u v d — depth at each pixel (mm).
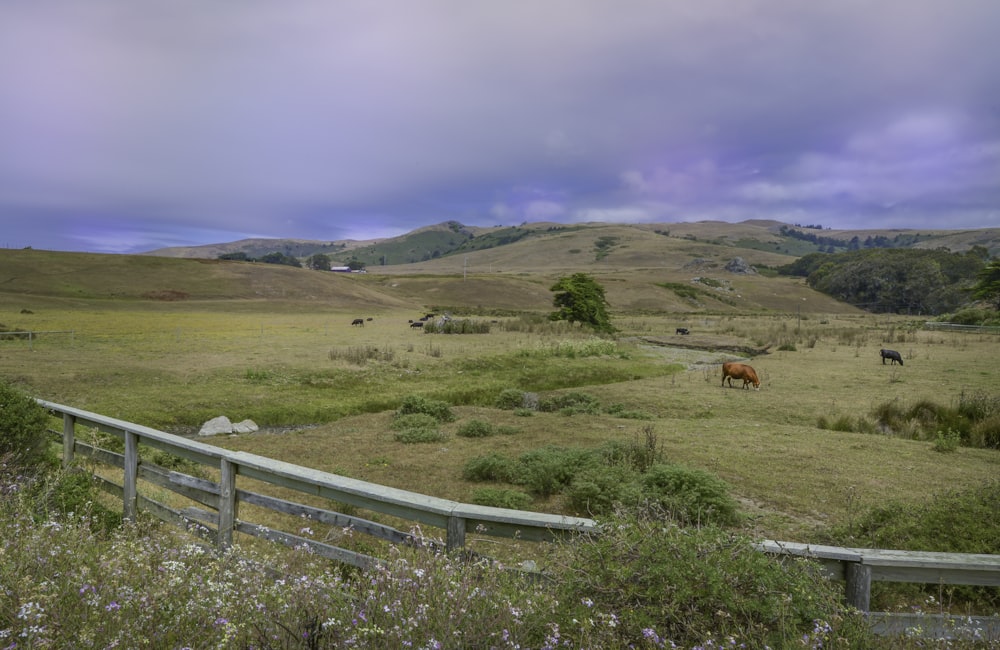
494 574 2609
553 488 9805
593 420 17047
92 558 2719
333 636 2100
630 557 2498
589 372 29328
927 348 37906
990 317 63875
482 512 2959
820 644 2186
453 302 124062
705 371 29016
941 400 19312
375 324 60500
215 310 80312
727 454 12148
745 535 2742
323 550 3432
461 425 16281
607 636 2174
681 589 2309
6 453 5125
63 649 1980
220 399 19484
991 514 5605
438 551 2768
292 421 18703
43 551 2701
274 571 3135
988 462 11680
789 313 133500
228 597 2434
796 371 27688
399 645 2000
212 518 4605
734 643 2113
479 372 28531
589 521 2879
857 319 101625
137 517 4801
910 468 11094
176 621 2199
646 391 22672
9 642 1946
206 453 4176
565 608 2311
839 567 2828
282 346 34031
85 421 5598
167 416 17266
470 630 2098
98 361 24203
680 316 102812
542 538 2953
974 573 2791
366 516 8391
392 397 22359
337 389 23094
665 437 14109
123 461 5348
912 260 151000
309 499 9289
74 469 5625
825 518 8195
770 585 2383
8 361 22828
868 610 2746
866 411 18344
